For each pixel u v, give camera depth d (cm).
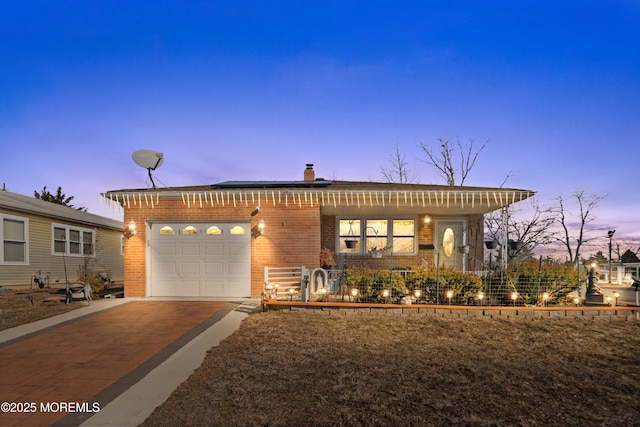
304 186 1327
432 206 1250
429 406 432
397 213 1448
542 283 1012
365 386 488
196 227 1181
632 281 1691
